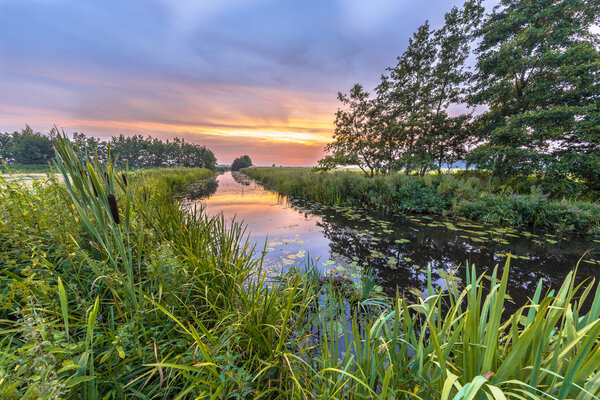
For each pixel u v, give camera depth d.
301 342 1.84
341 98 12.38
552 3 7.71
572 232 5.27
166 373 1.27
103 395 1.09
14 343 1.21
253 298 1.63
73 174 1.23
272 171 24.50
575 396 0.78
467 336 0.95
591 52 6.75
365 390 1.14
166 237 2.78
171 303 1.64
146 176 5.90
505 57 8.22
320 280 2.98
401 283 3.06
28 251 1.58
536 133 7.50
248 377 1.23
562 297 1.00
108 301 1.58
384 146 11.68
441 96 10.36
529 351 0.89
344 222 6.30
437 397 0.98
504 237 4.99
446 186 7.31
